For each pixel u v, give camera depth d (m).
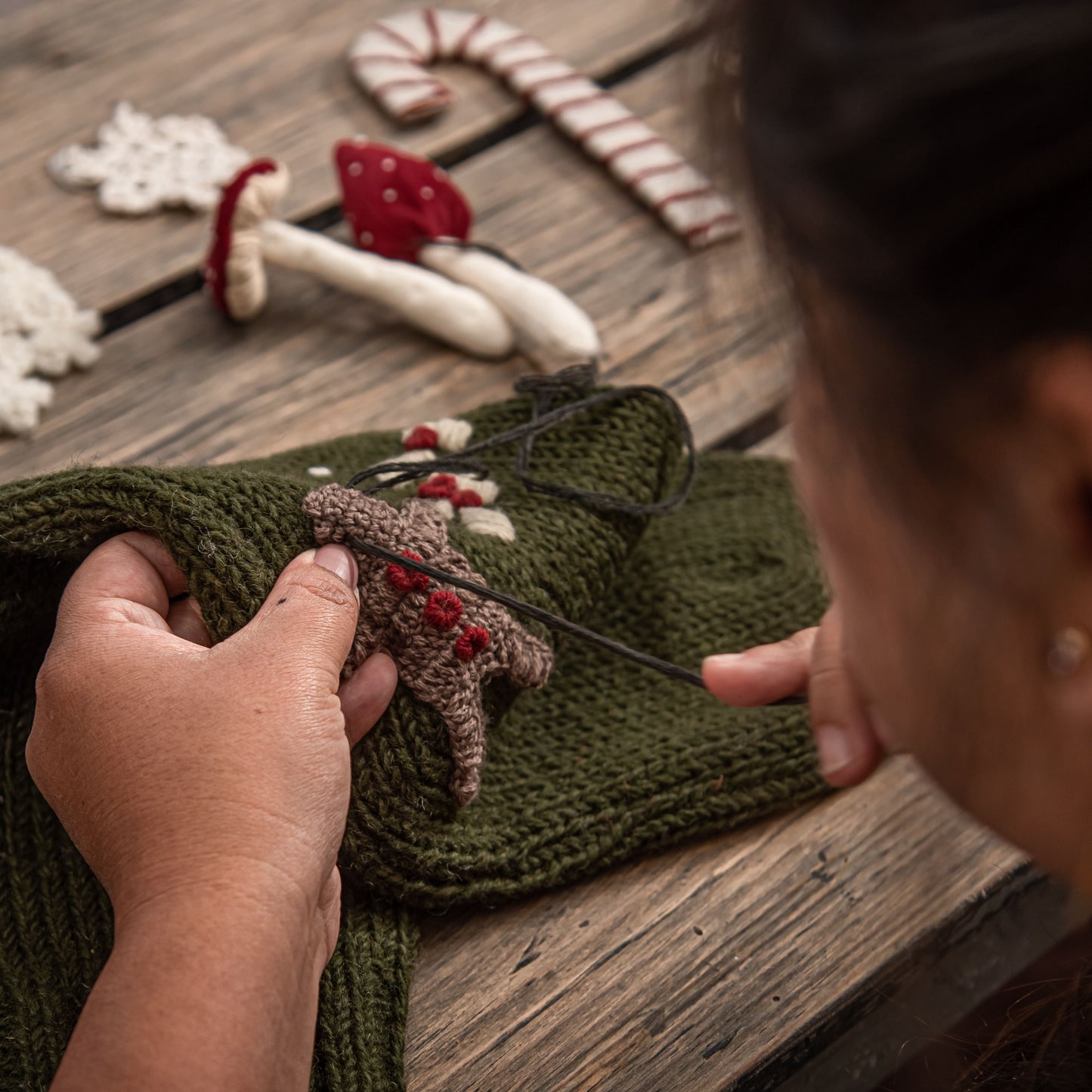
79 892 0.62
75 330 0.79
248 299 0.80
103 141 0.87
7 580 0.62
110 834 0.54
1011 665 0.38
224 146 0.87
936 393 0.33
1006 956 0.65
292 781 0.55
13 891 0.62
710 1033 0.63
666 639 0.70
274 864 0.54
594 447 0.69
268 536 0.61
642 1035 0.63
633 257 0.84
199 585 0.60
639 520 0.68
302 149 0.88
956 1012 0.64
